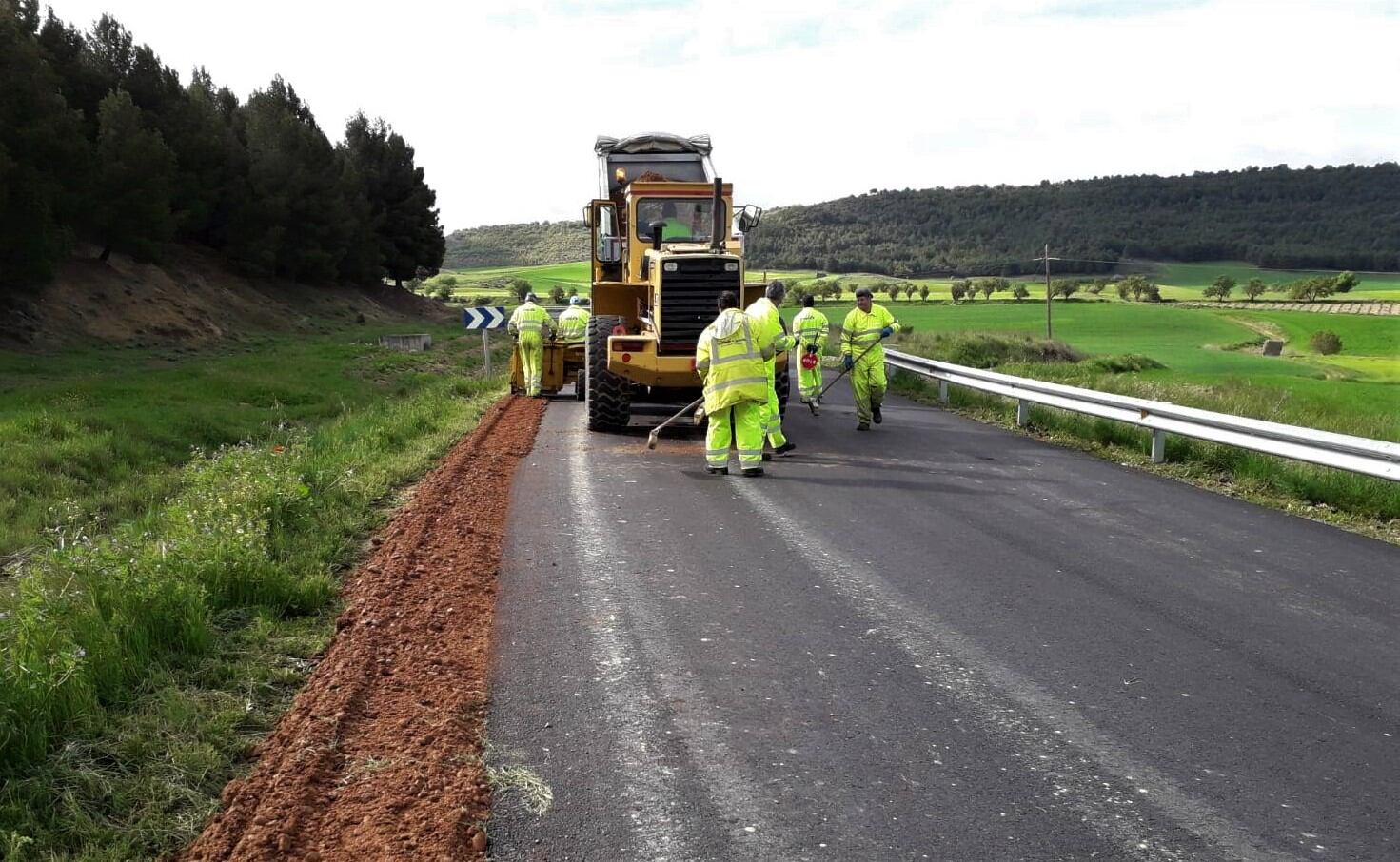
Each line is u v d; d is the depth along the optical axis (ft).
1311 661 16.81
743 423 33.32
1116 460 37.35
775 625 18.39
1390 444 27.17
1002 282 474.08
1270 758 13.39
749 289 46.68
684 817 11.82
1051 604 19.69
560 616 18.83
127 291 143.54
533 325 59.57
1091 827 11.66
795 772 12.93
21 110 124.57
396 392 87.20
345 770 12.92
